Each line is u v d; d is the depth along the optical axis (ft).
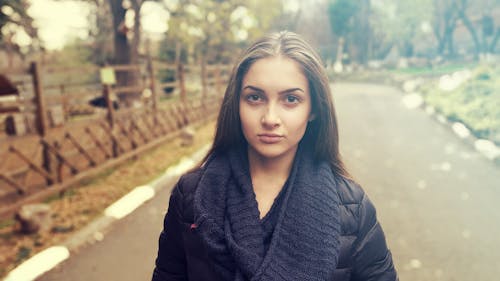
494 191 17.70
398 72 123.24
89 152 22.33
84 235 14.44
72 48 86.33
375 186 18.95
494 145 25.73
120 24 50.65
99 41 86.94
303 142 3.33
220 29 84.33
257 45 3.02
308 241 2.85
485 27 124.98
